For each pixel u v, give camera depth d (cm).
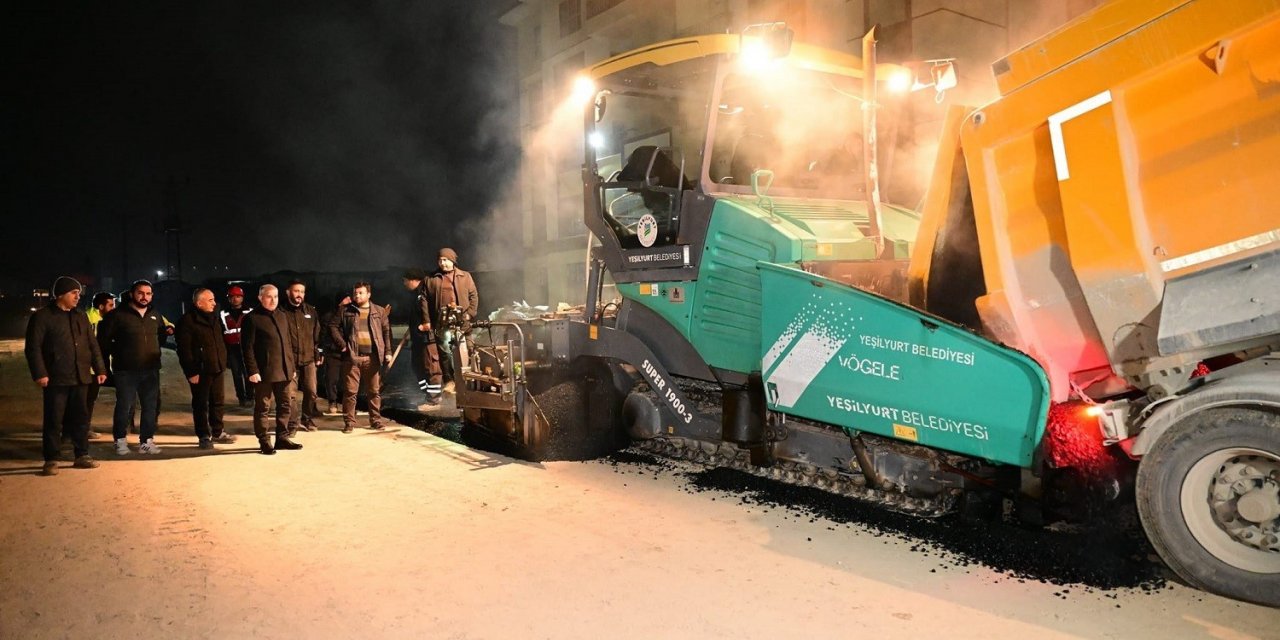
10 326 4044
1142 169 371
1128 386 422
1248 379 346
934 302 472
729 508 519
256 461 697
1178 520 370
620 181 614
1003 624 342
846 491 525
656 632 342
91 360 682
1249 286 345
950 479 456
